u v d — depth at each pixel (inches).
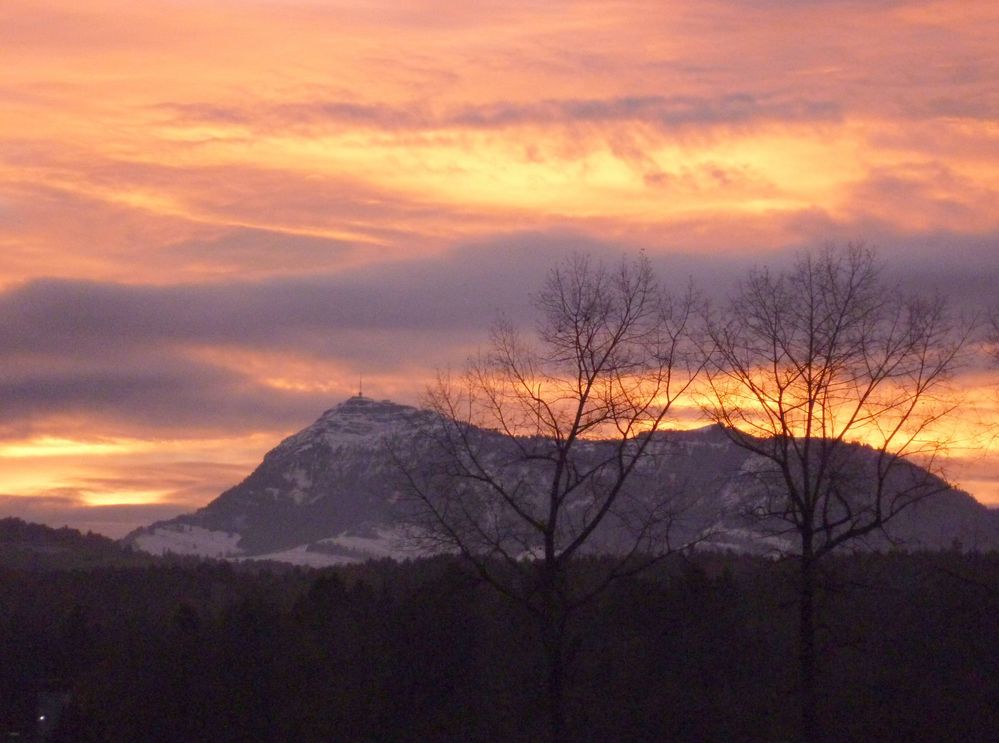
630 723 3097.9
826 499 2768.2
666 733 3065.9
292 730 3289.9
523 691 3351.4
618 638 3408.0
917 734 2938.0
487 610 3467.0
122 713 3440.0
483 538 2751.0
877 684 3149.6
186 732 3358.8
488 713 3294.8
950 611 3316.9
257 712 3356.3
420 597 3388.3
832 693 3142.2
